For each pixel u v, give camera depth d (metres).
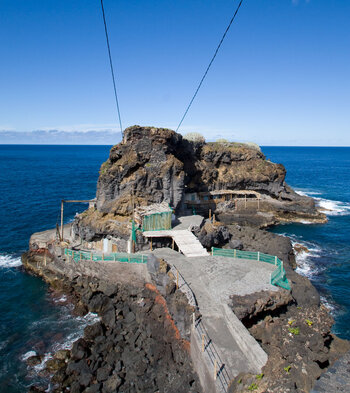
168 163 46.72
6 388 24.23
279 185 76.06
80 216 45.44
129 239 39.19
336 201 94.50
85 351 26.27
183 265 32.34
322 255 50.41
